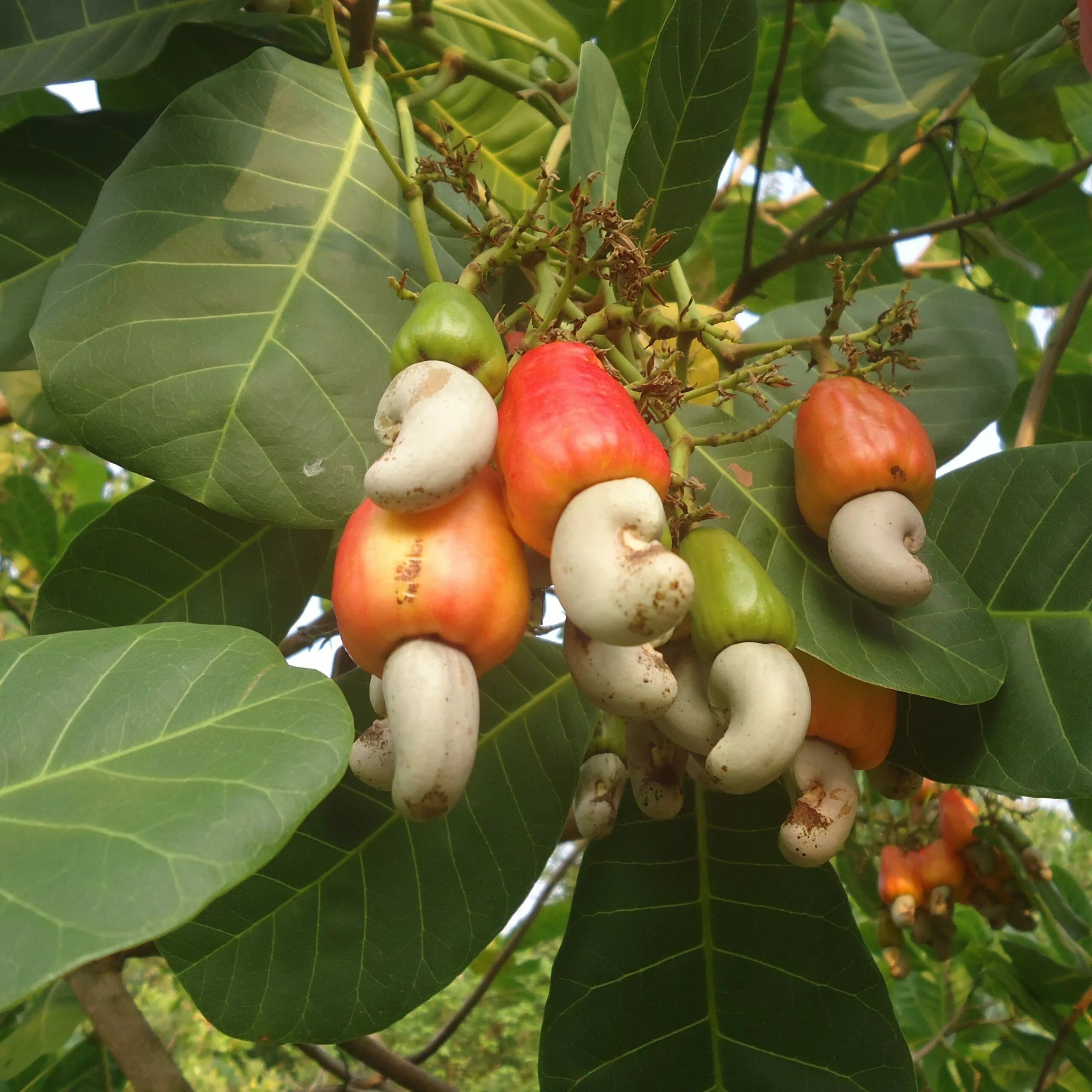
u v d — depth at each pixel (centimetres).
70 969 17
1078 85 64
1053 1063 67
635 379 30
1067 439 63
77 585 38
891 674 30
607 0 57
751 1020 36
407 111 37
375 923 34
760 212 86
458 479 22
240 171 35
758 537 33
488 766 37
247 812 20
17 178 41
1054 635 34
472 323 24
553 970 37
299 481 31
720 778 25
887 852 57
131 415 31
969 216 64
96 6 41
